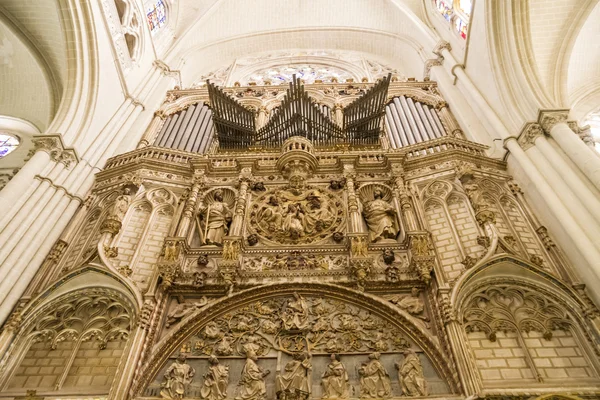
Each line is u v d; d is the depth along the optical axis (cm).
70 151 1197
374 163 1255
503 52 1324
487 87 1428
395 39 2322
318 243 1050
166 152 1333
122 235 1070
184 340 869
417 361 810
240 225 1074
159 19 2209
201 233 1077
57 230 1075
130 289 910
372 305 902
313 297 936
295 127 1423
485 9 1374
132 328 861
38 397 784
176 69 2083
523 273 925
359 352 838
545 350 823
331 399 756
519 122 1200
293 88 1427
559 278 898
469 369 755
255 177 1246
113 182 1226
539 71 1288
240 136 1459
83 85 1343
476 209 1058
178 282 949
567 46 1321
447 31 1964
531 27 1322
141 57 1838
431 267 932
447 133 1541
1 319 877
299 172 1216
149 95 1783
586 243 880
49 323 912
